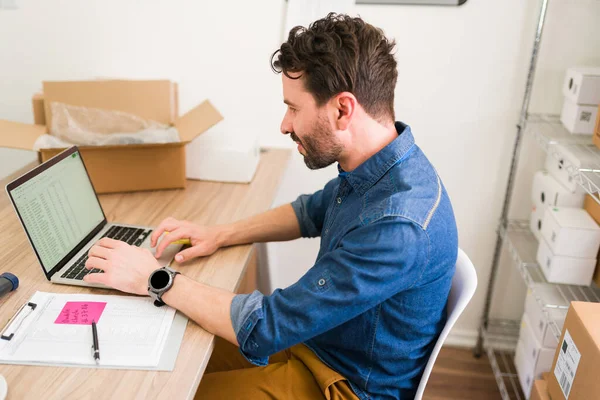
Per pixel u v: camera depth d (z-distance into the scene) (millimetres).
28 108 2006
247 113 1942
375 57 970
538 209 1810
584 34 1706
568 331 1223
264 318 974
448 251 993
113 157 1521
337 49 948
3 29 1890
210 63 1888
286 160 1861
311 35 971
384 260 913
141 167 1557
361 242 943
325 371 1095
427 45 1767
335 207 1150
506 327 2133
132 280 1074
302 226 1359
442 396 1901
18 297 1075
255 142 1718
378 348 1046
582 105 1552
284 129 1074
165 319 1024
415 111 1859
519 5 1688
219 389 1133
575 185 1648
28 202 1123
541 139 1648
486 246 2033
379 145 1041
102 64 1927
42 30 1887
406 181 997
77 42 1900
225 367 1327
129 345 951
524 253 1830
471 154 1895
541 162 1884
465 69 1782
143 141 1507
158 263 1126
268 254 1981
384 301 1005
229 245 1314
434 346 1075
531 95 1801
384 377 1074
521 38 1727
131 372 893
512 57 1752
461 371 2035
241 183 1678
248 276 1909
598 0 1663
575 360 1178
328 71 950
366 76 966
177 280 1058
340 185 1136
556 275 1605
